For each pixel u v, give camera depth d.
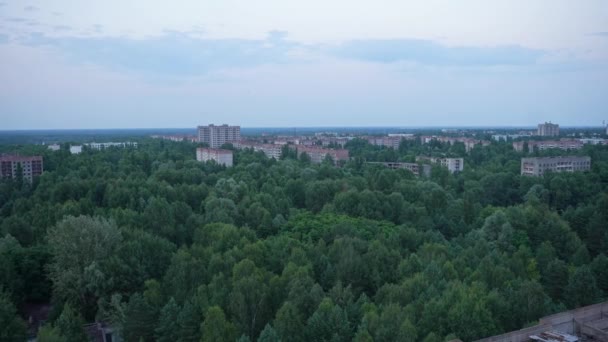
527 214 141.50
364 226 137.62
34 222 141.50
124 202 163.12
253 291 84.31
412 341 68.25
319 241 115.62
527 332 68.44
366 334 68.44
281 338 71.06
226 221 142.62
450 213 157.75
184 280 91.25
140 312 79.94
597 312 76.88
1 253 105.06
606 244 130.62
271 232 142.75
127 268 99.44
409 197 182.25
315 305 83.00
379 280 98.50
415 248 121.94
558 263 103.44
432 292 83.00
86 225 104.06
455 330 74.12
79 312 92.81
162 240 111.31
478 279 92.94
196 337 76.44
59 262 100.38
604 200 152.88
